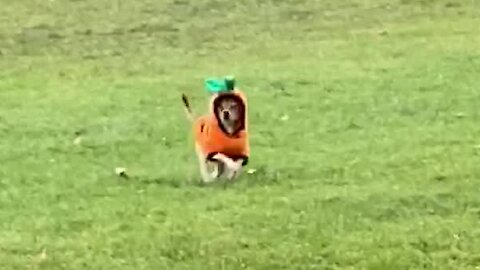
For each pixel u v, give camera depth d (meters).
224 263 6.43
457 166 8.40
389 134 9.79
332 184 8.00
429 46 15.26
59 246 6.77
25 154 9.45
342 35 16.75
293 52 15.62
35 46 16.53
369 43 15.91
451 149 9.04
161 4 18.58
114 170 8.72
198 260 6.49
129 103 11.97
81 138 10.09
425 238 6.74
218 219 7.17
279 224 7.04
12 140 10.09
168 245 6.71
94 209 7.54
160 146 9.64
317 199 7.55
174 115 11.14
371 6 18.42
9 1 18.95
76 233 7.03
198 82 13.33
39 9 18.41
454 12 17.98
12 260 6.54
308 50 15.71
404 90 12.01
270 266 6.38
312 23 17.59
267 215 7.22
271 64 14.64
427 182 7.95
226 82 8.02
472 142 9.30
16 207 7.68
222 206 7.48
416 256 6.46
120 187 8.12
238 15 18.06
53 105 12.00
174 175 8.47
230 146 8.04
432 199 7.49
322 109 11.16
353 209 7.32
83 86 13.42
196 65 14.95
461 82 12.37
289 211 7.30
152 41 16.73
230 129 8.02
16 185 8.30
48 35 17.03
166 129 10.37
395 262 6.38
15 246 6.77
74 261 6.51
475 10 18.05
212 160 8.06
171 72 14.43
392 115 10.68
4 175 8.63
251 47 16.22
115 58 15.75
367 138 9.66
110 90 12.97
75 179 8.45
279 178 8.19
